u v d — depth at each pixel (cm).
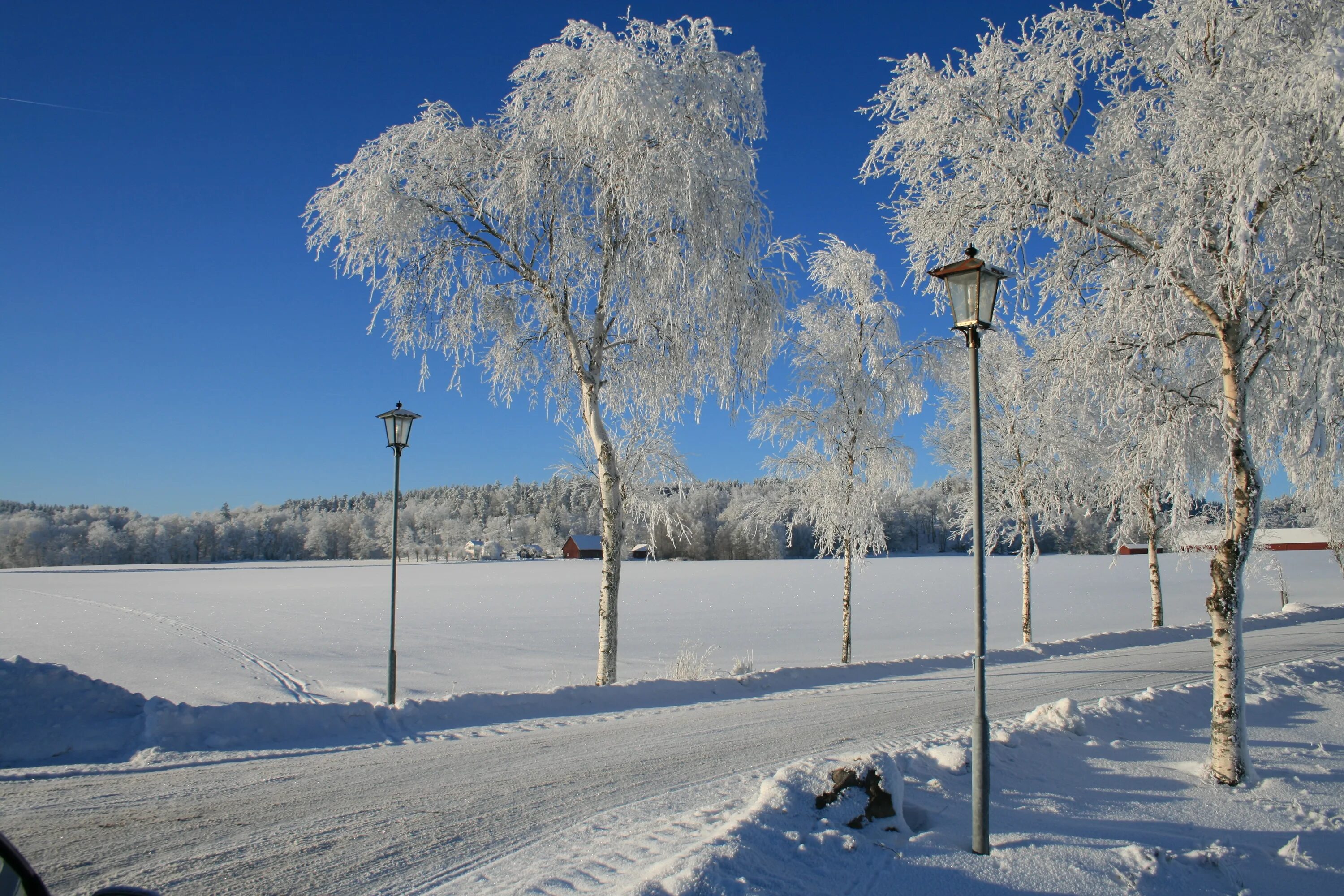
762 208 1197
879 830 491
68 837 482
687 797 586
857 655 2031
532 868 439
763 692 1186
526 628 2719
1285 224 673
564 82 1107
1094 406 873
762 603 3791
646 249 1116
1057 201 763
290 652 2033
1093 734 809
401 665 1794
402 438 1141
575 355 1226
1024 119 830
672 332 1203
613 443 1513
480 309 1230
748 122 1180
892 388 1708
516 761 701
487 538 11975
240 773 642
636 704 1044
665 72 1091
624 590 4728
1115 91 809
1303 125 645
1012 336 1814
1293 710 997
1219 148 664
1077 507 2089
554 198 1119
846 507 1686
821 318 1730
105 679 1510
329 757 709
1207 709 976
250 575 6812
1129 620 3002
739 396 1261
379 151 1122
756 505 1947
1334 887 492
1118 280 745
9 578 6300
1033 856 484
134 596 4247
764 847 435
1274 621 2453
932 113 832
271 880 424
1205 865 494
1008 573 5894
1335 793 677
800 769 531
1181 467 865
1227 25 720
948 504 2338
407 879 427
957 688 1209
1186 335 789
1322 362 741
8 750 648
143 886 411
